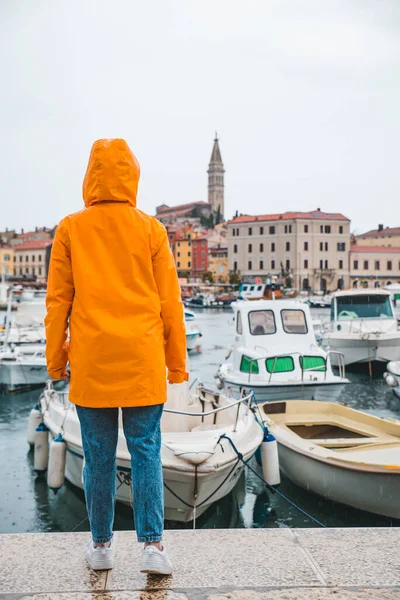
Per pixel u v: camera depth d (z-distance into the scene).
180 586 2.77
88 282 2.78
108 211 2.85
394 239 124.38
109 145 2.87
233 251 111.88
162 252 2.90
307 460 8.75
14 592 2.72
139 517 2.87
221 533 3.39
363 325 22.34
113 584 2.79
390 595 2.68
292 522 8.45
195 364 26.78
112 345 2.72
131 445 2.84
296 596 2.67
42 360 18.98
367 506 8.22
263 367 14.24
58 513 8.88
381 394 18.89
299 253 104.19
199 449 7.47
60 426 9.80
